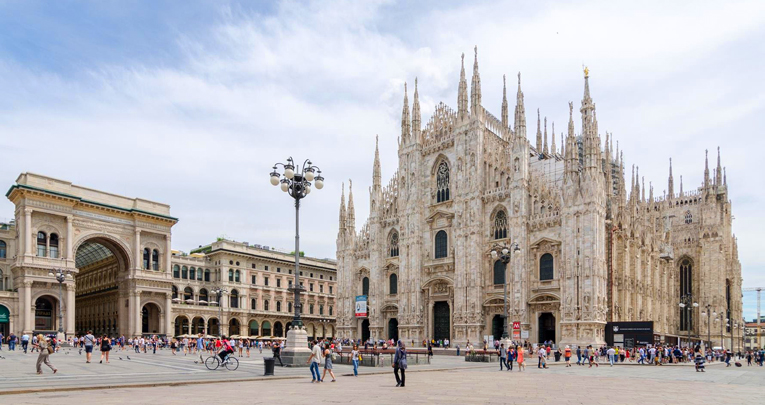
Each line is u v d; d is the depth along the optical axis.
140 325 109.25
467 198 89.50
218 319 128.25
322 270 155.62
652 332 73.12
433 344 90.12
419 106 100.81
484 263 87.06
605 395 27.52
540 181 83.38
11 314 95.00
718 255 124.50
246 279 136.00
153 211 115.69
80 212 104.50
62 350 78.94
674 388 32.53
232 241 136.38
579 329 74.75
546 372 46.75
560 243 78.94
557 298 77.88
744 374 50.25
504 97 96.44
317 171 45.97
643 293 95.38
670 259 111.88
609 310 81.56
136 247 111.06
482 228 88.00
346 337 105.12
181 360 56.25
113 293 121.00
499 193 86.81
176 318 126.19
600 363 65.38
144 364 48.62
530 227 82.75
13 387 27.28
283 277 145.38
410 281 95.31
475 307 85.44
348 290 106.56
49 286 98.38
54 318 100.06
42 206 98.44
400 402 22.98
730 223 136.25
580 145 121.12
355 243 108.31
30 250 96.44
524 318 79.94
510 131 97.88
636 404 23.62
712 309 123.00
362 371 41.81
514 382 34.81
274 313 139.62
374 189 105.50
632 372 49.09
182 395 25.05
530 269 81.88
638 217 97.38
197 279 132.00
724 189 134.50
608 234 84.19
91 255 132.12
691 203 135.50
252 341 116.19
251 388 28.72
